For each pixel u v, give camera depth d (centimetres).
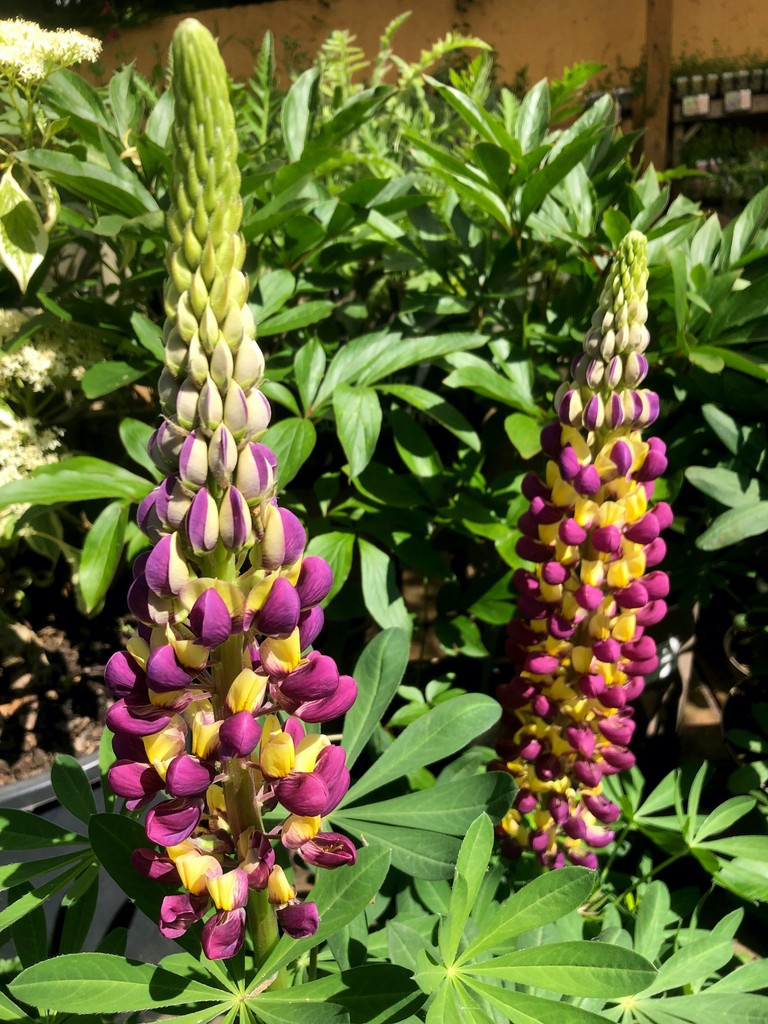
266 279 55
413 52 228
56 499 43
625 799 48
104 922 51
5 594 60
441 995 27
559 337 61
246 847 27
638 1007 36
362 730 37
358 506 58
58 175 49
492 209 57
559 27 222
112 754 36
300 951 27
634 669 41
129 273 68
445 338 53
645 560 39
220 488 24
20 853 50
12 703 55
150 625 25
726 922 39
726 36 213
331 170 71
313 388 52
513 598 58
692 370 57
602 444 39
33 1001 25
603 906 47
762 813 56
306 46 221
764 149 193
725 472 52
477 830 29
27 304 62
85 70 103
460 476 60
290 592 24
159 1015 48
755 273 62
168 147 54
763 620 66
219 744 25
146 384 68
